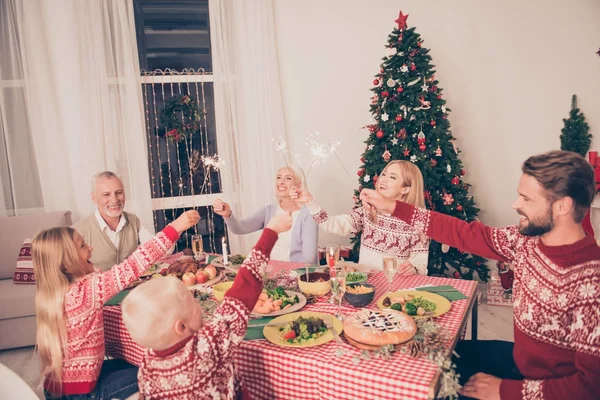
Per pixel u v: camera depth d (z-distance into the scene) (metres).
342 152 4.05
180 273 1.88
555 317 1.08
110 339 1.59
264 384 1.24
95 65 3.48
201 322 1.09
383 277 1.85
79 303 1.33
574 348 1.07
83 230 2.25
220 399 1.04
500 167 3.92
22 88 3.45
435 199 3.30
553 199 1.05
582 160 1.04
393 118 3.31
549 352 1.12
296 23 3.88
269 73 3.79
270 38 3.78
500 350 1.54
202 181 3.96
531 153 3.87
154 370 1.02
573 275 1.04
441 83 3.89
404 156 3.28
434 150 3.22
